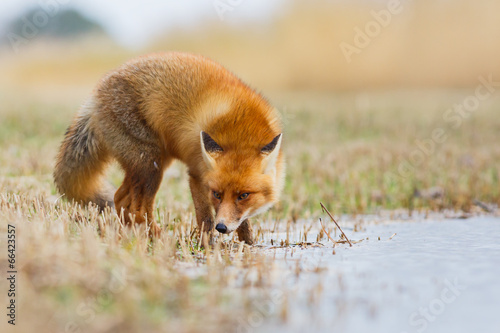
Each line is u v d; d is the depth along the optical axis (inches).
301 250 481.4
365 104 1812.3
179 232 504.4
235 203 473.1
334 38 2298.2
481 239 526.3
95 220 481.4
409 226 618.8
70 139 563.5
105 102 530.9
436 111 1651.1
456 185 811.4
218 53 2399.1
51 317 292.5
